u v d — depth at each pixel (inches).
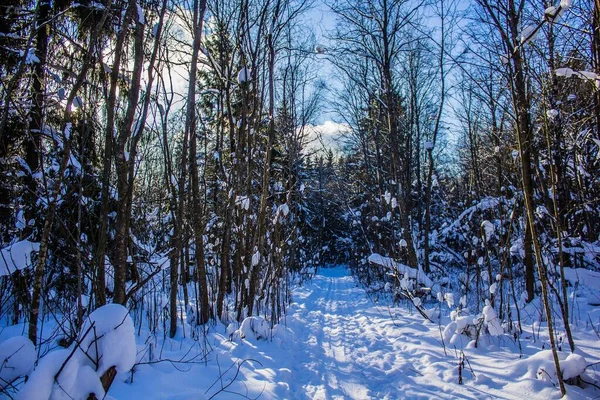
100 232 136.2
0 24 210.1
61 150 199.3
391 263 322.3
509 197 317.7
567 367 137.6
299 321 306.0
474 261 323.3
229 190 275.3
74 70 175.6
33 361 100.0
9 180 196.4
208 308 239.0
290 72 377.4
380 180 492.4
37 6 130.5
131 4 134.3
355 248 773.9
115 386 134.2
